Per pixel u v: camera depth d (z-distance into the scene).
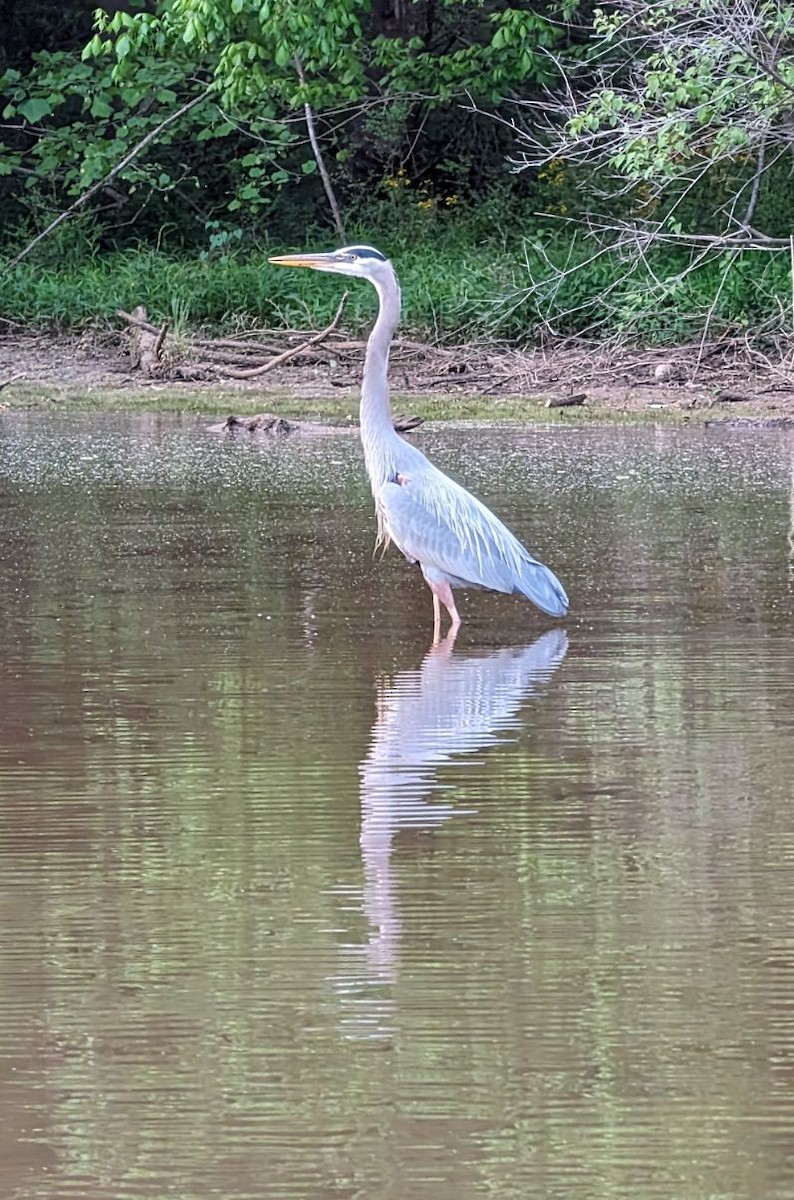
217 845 7.86
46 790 8.70
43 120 42.47
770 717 10.10
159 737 9.68
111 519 16.84
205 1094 5.62
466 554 12.51
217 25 33.31
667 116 28.80
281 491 18.61
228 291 33.59
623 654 11.73
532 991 6.32
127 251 38.12
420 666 11.42
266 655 11.66
